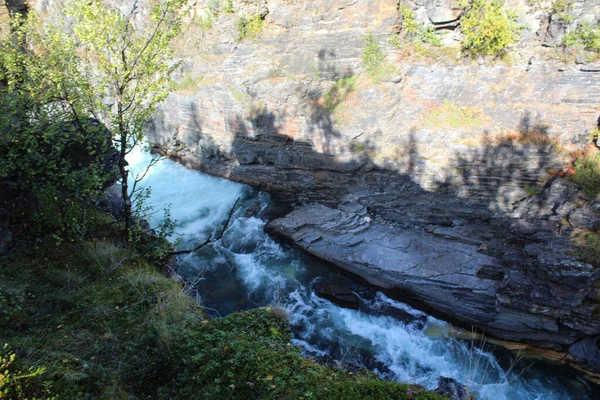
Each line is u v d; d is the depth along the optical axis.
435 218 14.73
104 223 9.27
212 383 4.83
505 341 11.52
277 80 17.84
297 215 16.28
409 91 15.77
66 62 7.84
